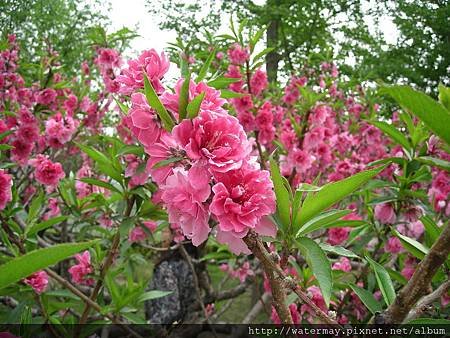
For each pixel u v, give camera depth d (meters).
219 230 0.29
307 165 0.87
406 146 0.58
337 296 0.68
